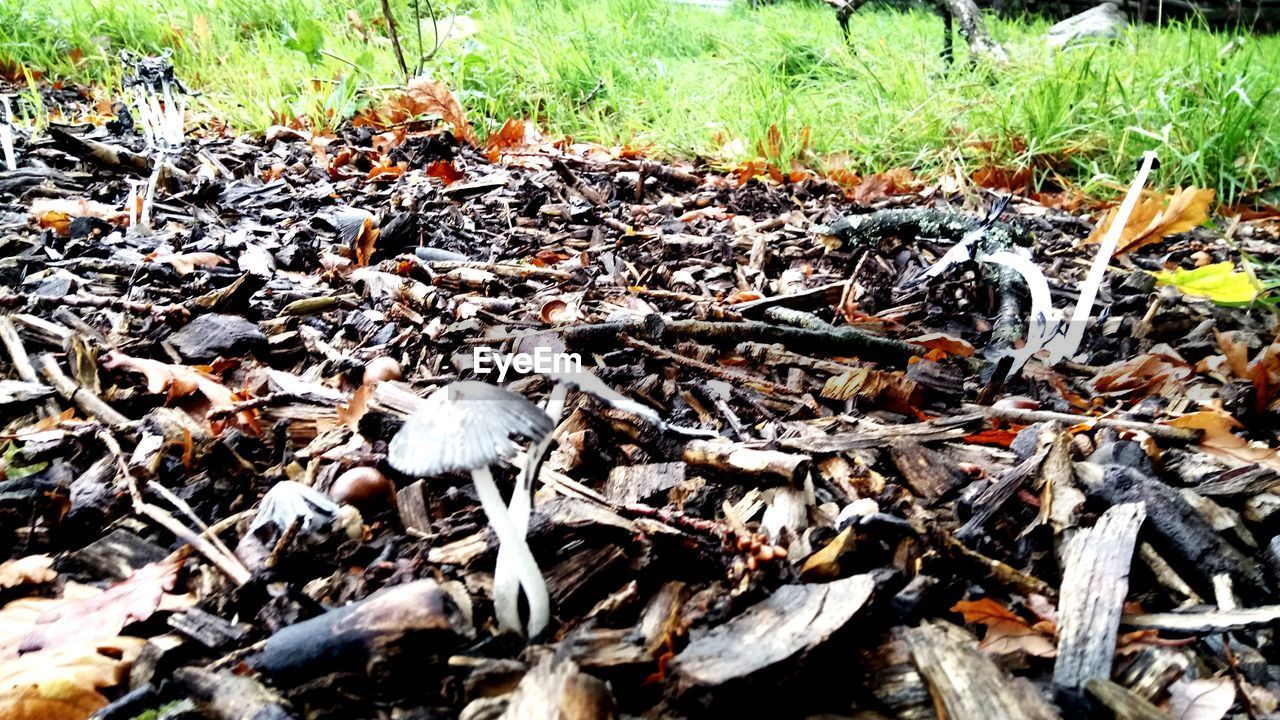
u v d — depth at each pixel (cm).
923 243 46
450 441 15
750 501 22
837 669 16
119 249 38
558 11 101
